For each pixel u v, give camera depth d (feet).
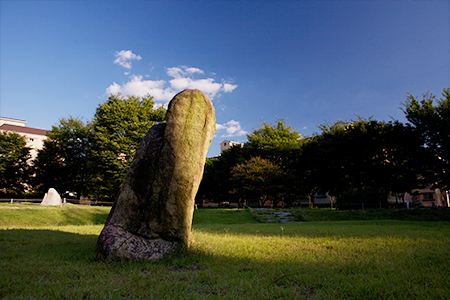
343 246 21.22
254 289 10.84
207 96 19.31
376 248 20.03
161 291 10.47
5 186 108.06
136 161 17.11
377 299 9.79
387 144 76.59
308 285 11.51
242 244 22.56
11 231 29.55
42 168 105.29
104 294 9.93
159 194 16.34
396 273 13.02
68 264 14.40
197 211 74.79
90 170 108.37
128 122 101.76
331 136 93.66
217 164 128.88
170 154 16.84
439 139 69.92
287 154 102.12
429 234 28.71
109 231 15.74
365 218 68.13
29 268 13.32
